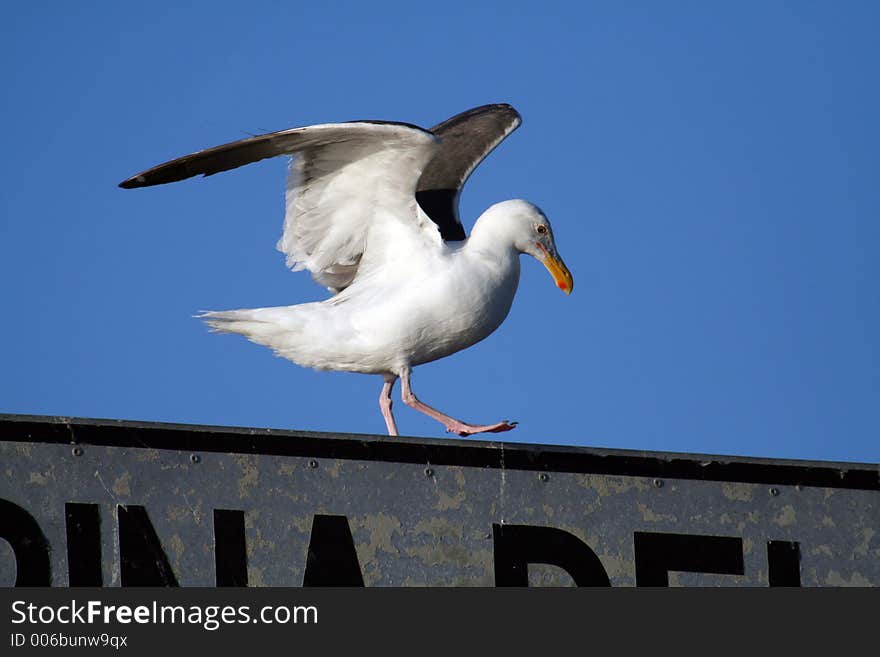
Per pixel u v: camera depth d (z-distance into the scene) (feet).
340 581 27.35
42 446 26.35
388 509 28.09
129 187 41.86
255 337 46.24
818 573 30.17
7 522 25.85
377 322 45.27
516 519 28.86
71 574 25.96
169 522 26.68
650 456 30.09
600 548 29.17
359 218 47.03
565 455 29.60
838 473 30.96
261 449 27.66
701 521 29.96
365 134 43.57
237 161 43.83
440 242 46.52
